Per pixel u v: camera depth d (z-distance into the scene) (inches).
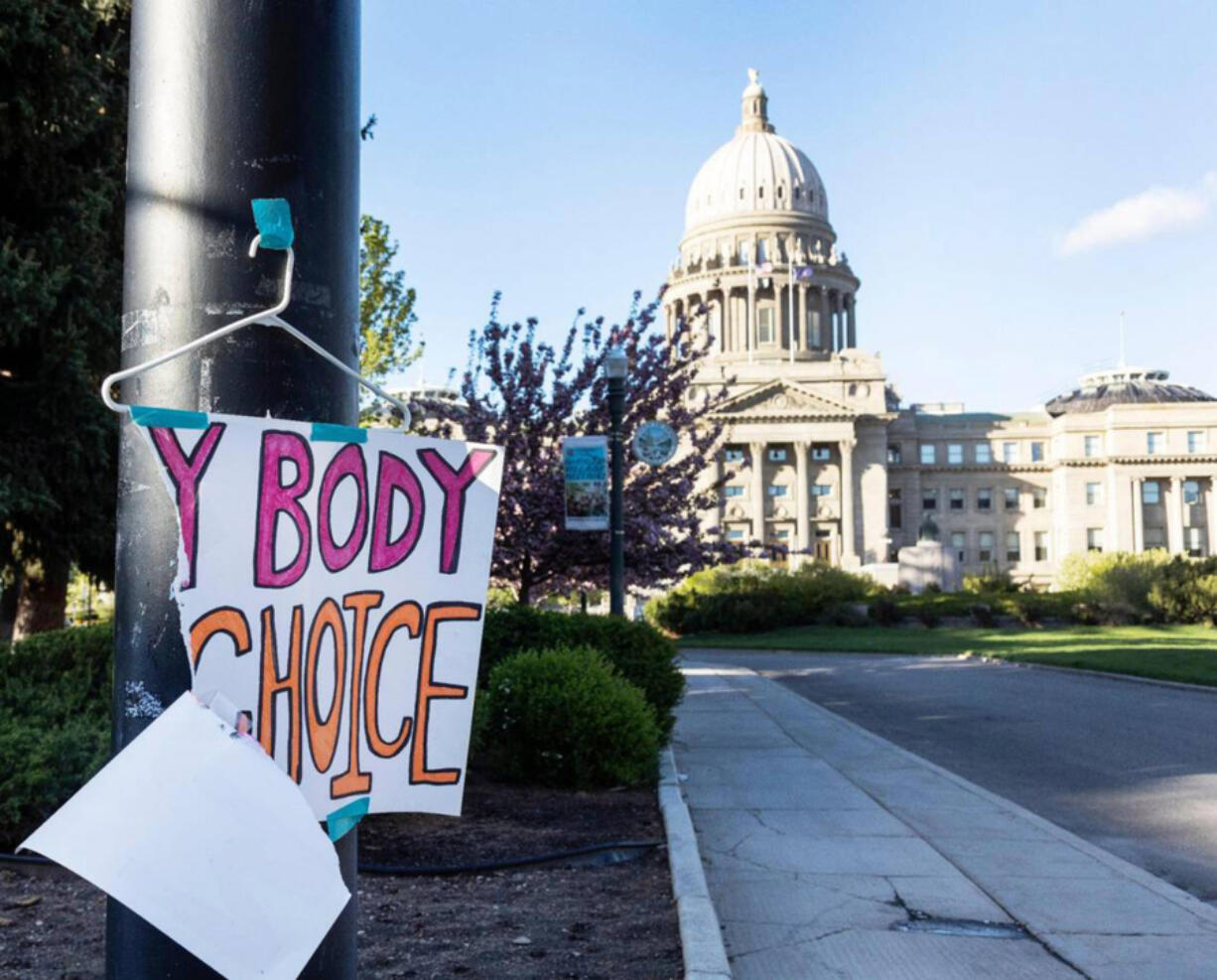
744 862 292.2
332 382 89.4
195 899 74.7
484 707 392.2
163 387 85.4
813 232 4810.5
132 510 85.0
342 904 80.3
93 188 575.8
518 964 194.2
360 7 95.8
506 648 506.3
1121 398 4640.8
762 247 4749.0
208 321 85.2
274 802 79.4
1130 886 270.8
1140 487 4276.6
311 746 86.9
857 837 325.1
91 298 572.4
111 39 614.9
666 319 4857.3
